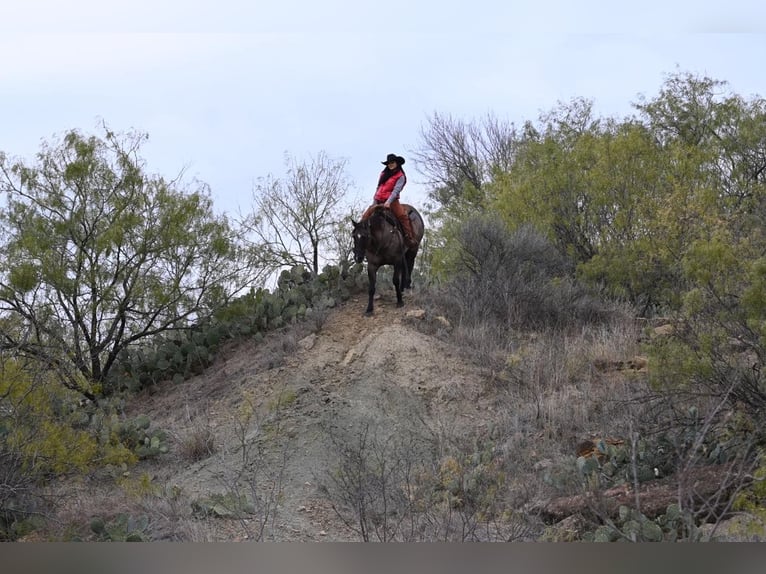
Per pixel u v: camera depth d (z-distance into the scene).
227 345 15.93
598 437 11.29
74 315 14.52
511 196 19.39
